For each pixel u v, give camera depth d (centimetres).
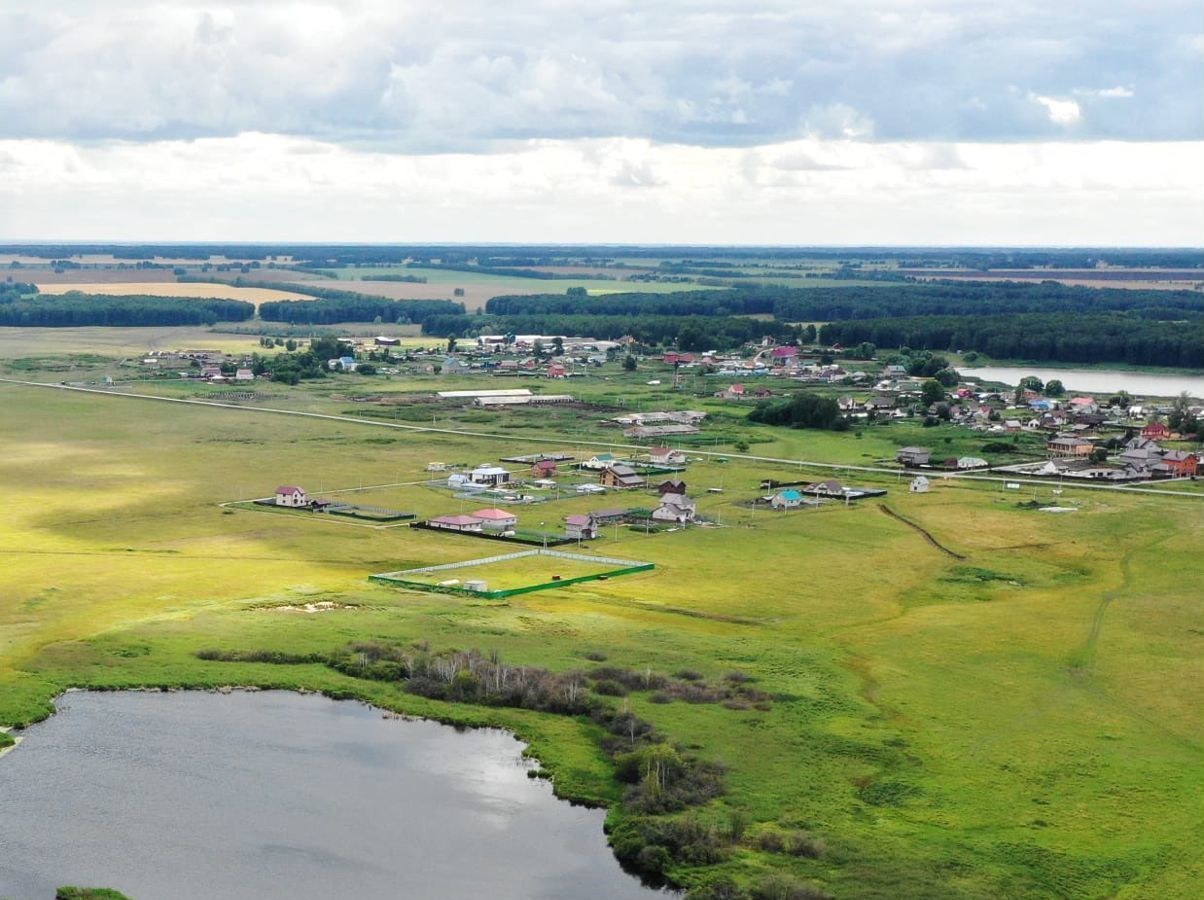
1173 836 11038
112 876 10481
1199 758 12706
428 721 13762
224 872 10588
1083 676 15112
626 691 14312
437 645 15750
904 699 14212
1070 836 11044
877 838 11006
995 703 14162
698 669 15050
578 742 13138
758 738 13025
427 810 11738
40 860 10688
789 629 16888
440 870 10694
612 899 10281
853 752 12706
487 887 10462
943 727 13400
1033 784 12062
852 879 10325
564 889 10444
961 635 16675
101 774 12281
